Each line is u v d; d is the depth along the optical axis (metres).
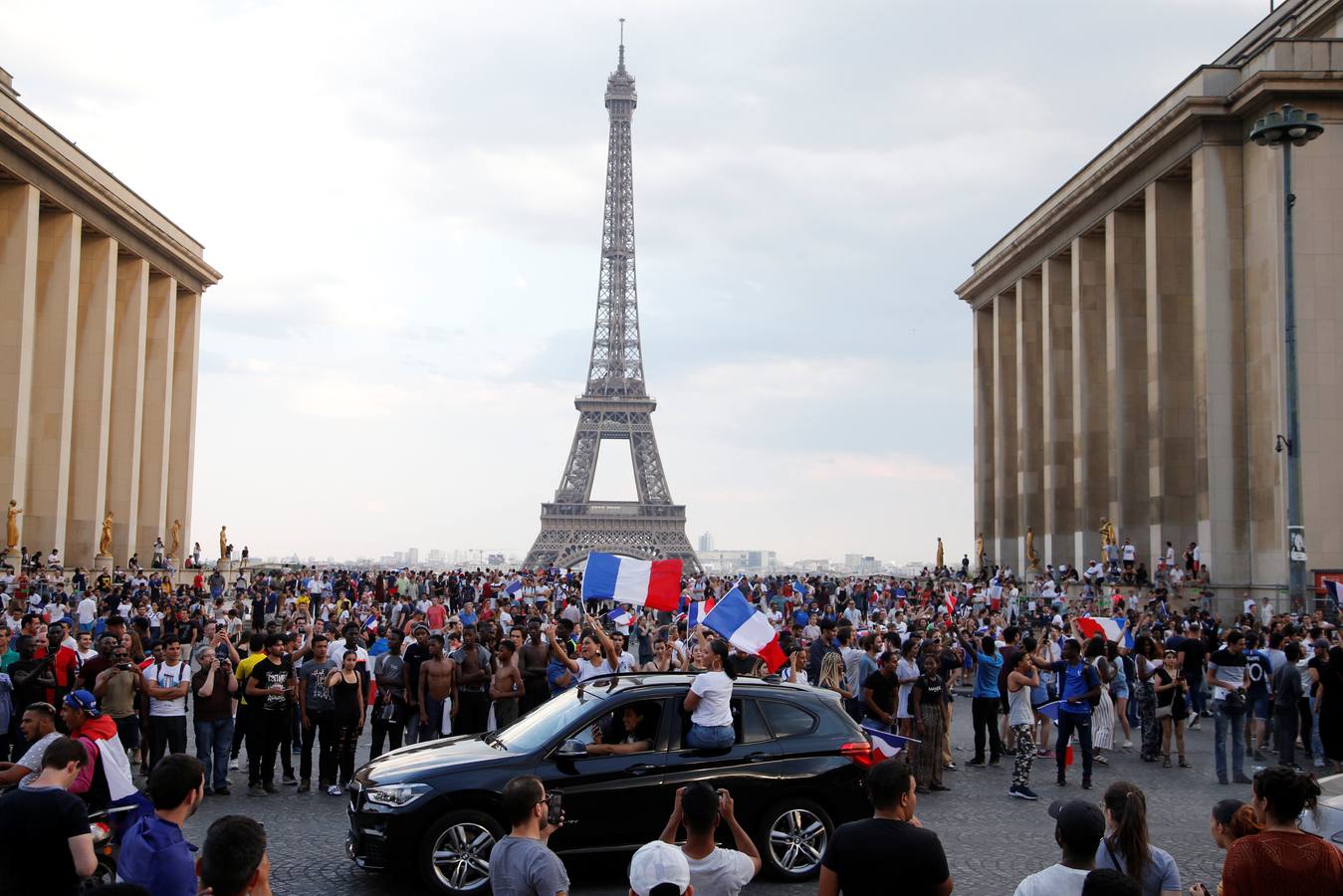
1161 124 82.69
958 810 28.53
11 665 29.50
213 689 29.20
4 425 87.12
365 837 20.12
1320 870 11.14
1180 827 26.66
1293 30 90.62
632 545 195.88
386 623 59.19
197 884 12.78
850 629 35.72
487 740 22.08
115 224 104.06
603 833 20.47
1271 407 74.94
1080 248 100.19
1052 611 73.75
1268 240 75.75
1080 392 98.75
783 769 21.48
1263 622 63.66
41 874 12.54
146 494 115.00
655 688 21.73
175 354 124.12
